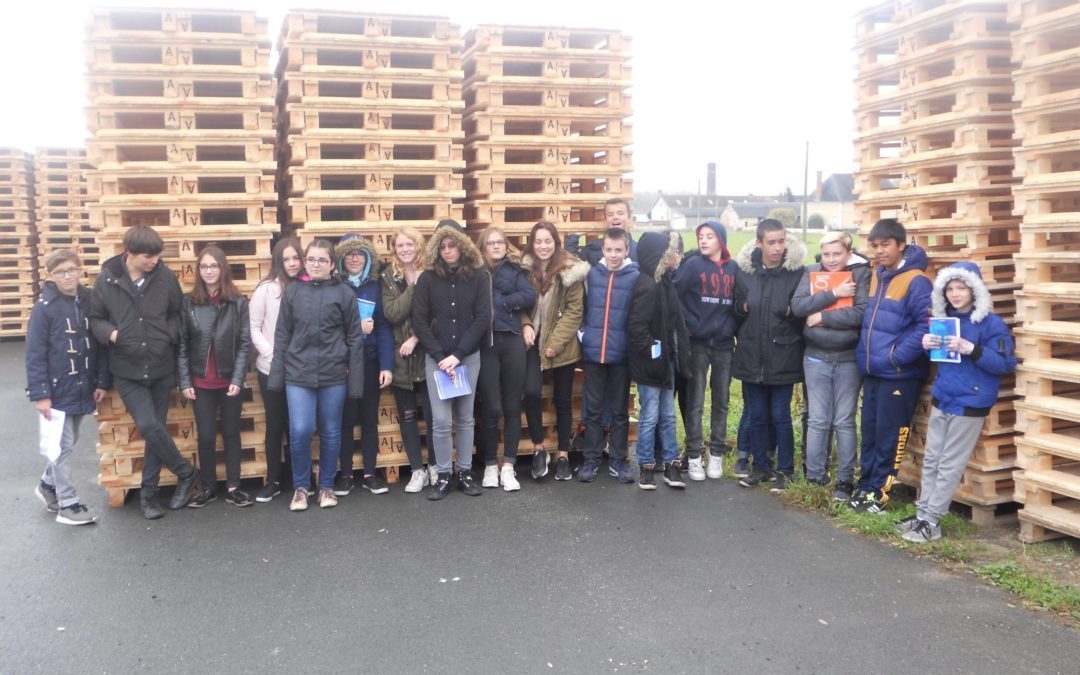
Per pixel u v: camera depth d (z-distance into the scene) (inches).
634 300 251.8
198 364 236.5
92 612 173.3
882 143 262.5
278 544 212.5
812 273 243.6
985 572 191.9
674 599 179.3
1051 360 209.3
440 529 223.5
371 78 270.8
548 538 216.5
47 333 220.8
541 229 260.8
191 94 253.8
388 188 272.5
